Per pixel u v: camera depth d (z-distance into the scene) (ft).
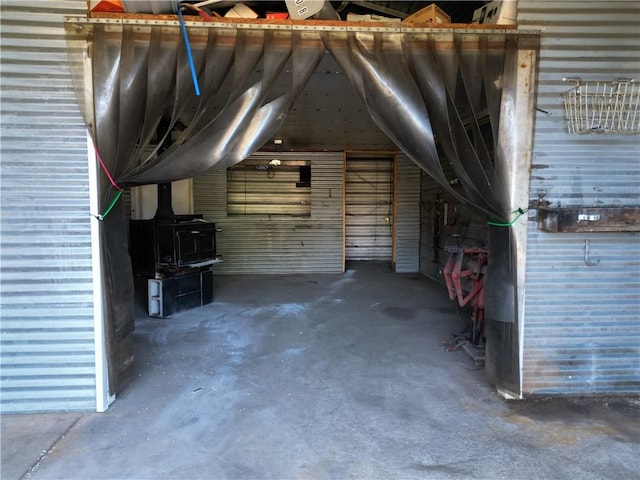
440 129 8.11
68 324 7.91
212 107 11.21
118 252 8.53
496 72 8.16
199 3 8.13
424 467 6.40
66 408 8.00
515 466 6.42
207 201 22.21
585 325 8.58
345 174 23.89
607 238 8.45
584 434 7.27
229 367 10.14
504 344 8.61
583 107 8.21
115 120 7.60
